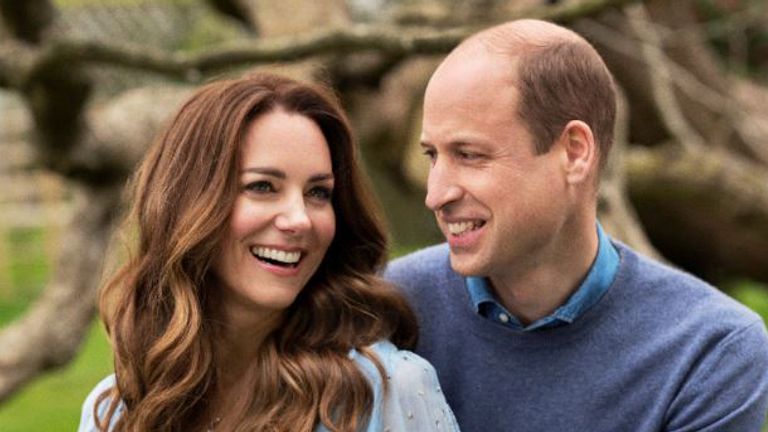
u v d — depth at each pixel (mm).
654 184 5922
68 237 5137
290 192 2320
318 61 4887
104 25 10383
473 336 2416
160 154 2398
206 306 2408
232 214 2316
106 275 2771
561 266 2285
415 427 2309
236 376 2482
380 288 2473
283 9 5340
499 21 4508
